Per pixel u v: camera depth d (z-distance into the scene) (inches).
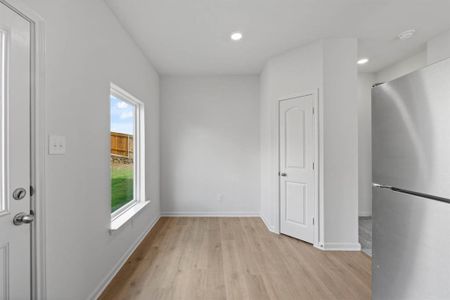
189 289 74.7
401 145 36.4
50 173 51.9
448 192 29.0
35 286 48.4
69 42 58.6
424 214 32.4
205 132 158.6
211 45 112.8
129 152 115.6
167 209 158.4
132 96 105.1
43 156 49.8
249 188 159.0
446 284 29.4
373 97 43.6
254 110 158.1
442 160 29.7
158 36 103.4
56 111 53.8
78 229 62.2
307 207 112.3
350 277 82.2
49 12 51.4
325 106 105.0
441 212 30.0
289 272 85.4
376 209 42.6
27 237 47.1
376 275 42.7
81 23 64.0
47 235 51.0
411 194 34.7
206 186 159.0
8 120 42.9
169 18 89.4
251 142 158.6
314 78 108.1
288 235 120.8
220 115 158.4
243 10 85.0
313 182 109.3
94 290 69.9
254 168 158.6
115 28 86.7
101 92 75.4
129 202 114.5
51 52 52.2
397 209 37.4
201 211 158.9
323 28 97.3
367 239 117.8
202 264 91.2
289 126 119.5
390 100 38.7
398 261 37.3
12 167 43.7
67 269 57.6
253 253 101.1
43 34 49.6
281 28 97.4
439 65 29.9
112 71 84.0
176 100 157.9
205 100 158.2
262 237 119.8
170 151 158.4
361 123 154.9
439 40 103.9
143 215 119.3
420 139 32.9
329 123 105.0
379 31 100.0
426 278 32.2
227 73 154.3
